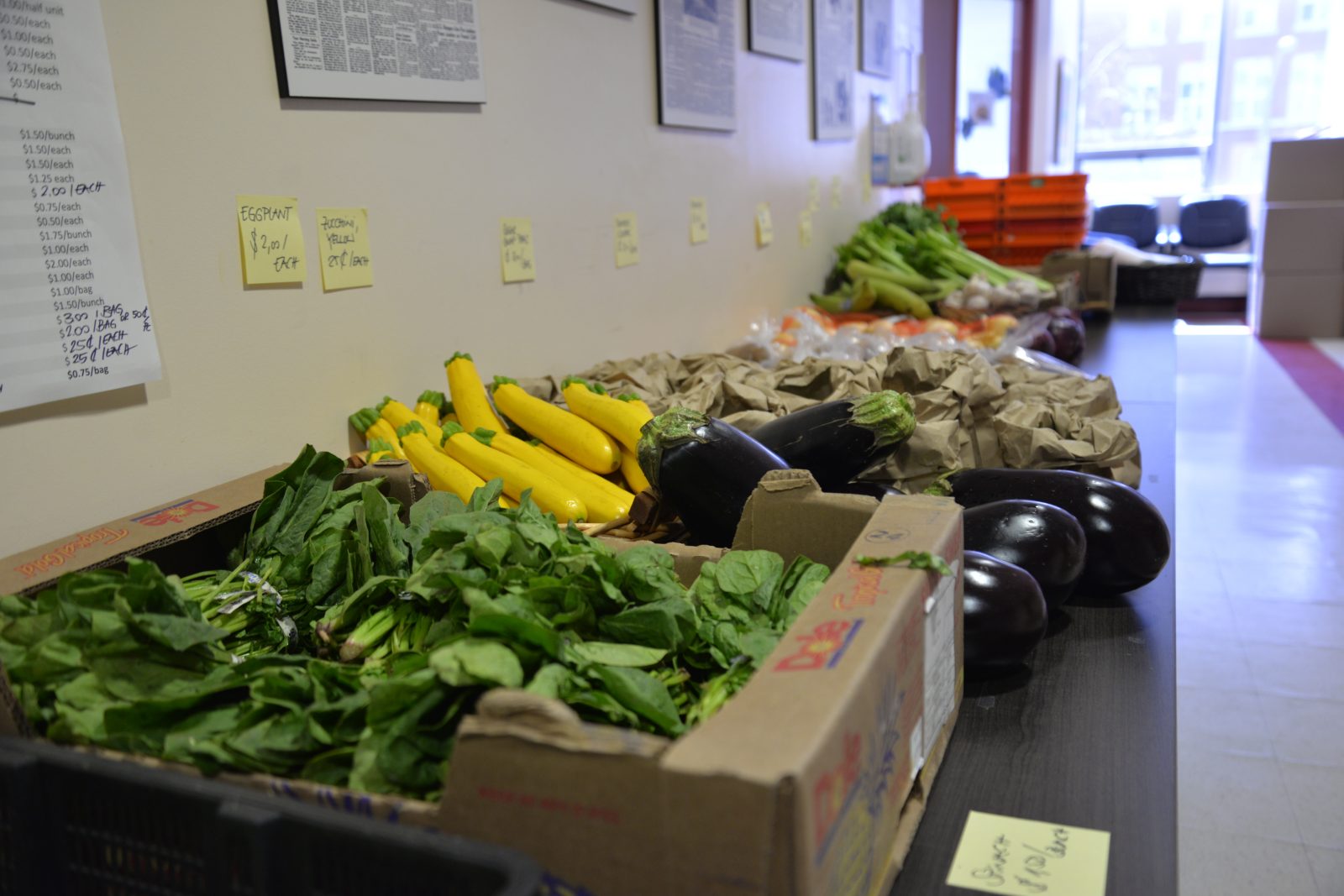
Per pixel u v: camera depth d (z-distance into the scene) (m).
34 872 0.75
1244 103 9.16
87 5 1.19
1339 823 2.04
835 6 3.89
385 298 1.73
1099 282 4.25
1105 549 1.43
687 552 1.15
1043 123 8.20
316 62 1.53
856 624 0.81
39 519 1.20
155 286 1.32
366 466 1.35
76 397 1.23
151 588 0.89
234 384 1.46
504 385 1.83
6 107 1.11
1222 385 5.79
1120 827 0.94
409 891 0.63
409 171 1.76
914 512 1.06
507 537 0.97
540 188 2.14
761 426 1.68
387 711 0.78
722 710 0.69
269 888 0.66
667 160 2.70
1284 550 3.40
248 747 0.78
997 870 0.88
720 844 0.62
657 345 2.71
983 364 1.95
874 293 3.68
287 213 1.51
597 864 0.66
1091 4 9.29
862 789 0.74
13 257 1.13
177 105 1.33
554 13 2.13
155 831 0.71
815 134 3.80
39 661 0.86
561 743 0.65
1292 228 6.88
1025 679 1.24
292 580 1.13
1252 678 2.61
